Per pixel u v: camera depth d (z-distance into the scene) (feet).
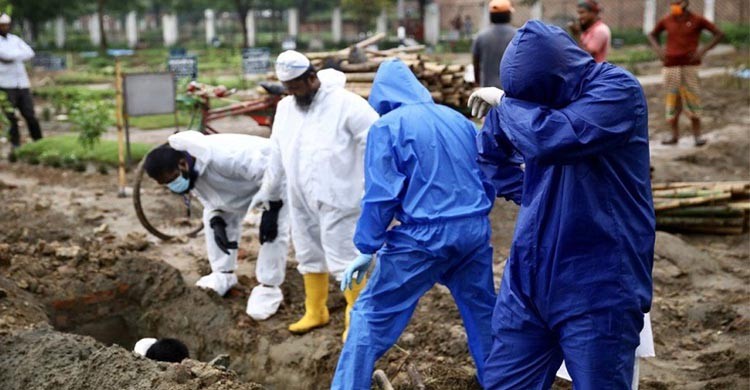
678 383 18.89
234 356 21.61
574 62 12.62
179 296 23.45
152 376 16.61
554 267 13.04
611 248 12.74
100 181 37.58
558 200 12.94
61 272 24.14
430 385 18.28
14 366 17.70
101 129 41.96
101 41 128.88
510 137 12.79
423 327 21.49
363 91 30.94
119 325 24.14
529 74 12.66
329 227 19.95
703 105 56.65
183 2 137.39
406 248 16.44
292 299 23.84
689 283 24.85
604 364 12.96
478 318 17.29
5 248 24.31
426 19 117.19
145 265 24.25
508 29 31.17
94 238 28.53
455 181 16.57
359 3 116.98
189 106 37.50
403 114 16.65
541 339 13.85
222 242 22.71
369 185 16.43
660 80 73.67
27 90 45.06
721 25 107.96
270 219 21.91
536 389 14.10
